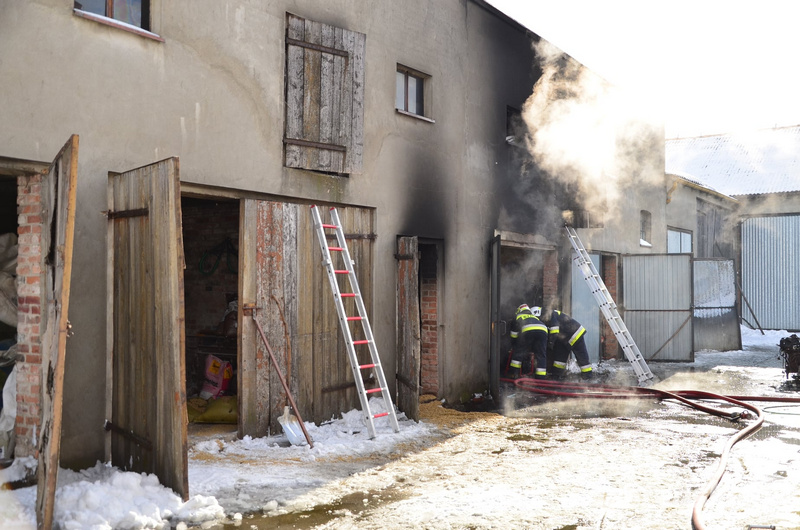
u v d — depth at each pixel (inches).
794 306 967.0
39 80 201.0
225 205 378.9
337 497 198.2
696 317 688.4
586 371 466.9
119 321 218.2
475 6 397.1
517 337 453.1
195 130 246.1
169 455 189.9
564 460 245.4
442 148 367.6
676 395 384.2
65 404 210.4
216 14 253.0
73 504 176.1
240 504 190.2
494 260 390.0
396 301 332.8
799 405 374.9
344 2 308.3
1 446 208.1
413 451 257.8
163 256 190.5
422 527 173.8
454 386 372.8
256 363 265.6
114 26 219.8
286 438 267.6
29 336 205.5
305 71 287.7
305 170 290.4
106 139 218.8
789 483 217.6
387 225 329.7
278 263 274.7
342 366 305.0
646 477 223.6
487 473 226.5
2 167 195.3
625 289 605.3
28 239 205.9
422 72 355.3
